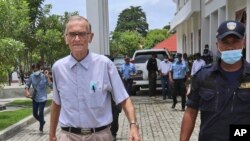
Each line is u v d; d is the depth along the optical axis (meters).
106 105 4.39
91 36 4.43
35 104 12.40
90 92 4.29
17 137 11.73
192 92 3.92
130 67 19.91
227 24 3.65
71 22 4.30
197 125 11.86
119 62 28.16
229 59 3.58
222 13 23.20
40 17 22.16
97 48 19.11
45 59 24.00
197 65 17.08
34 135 12.01
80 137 4.32
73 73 4.32
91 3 19.09
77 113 4.31
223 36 3.60
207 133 3.72
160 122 13.50
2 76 14.59
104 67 4.35
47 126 13.65
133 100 20.66
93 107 4.30
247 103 3.62
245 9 18.78
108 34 22.58
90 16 19.12
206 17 27.73
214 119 3.69
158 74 22.27
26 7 16.33
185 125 4.04
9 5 14.59
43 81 12.32
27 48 19.88
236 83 3.66
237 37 3.60
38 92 12.34
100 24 19.39
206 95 3.72
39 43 21.78
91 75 4.32
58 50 22.95
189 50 37.03
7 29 14.71
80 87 4.30
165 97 20.67
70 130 4.34
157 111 16.28
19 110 17.23
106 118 4.37
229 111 3.64
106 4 22.31
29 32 21.08
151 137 11.02
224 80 3.69
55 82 4.44
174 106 16.84
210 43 25.84
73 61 4.33
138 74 23.06
